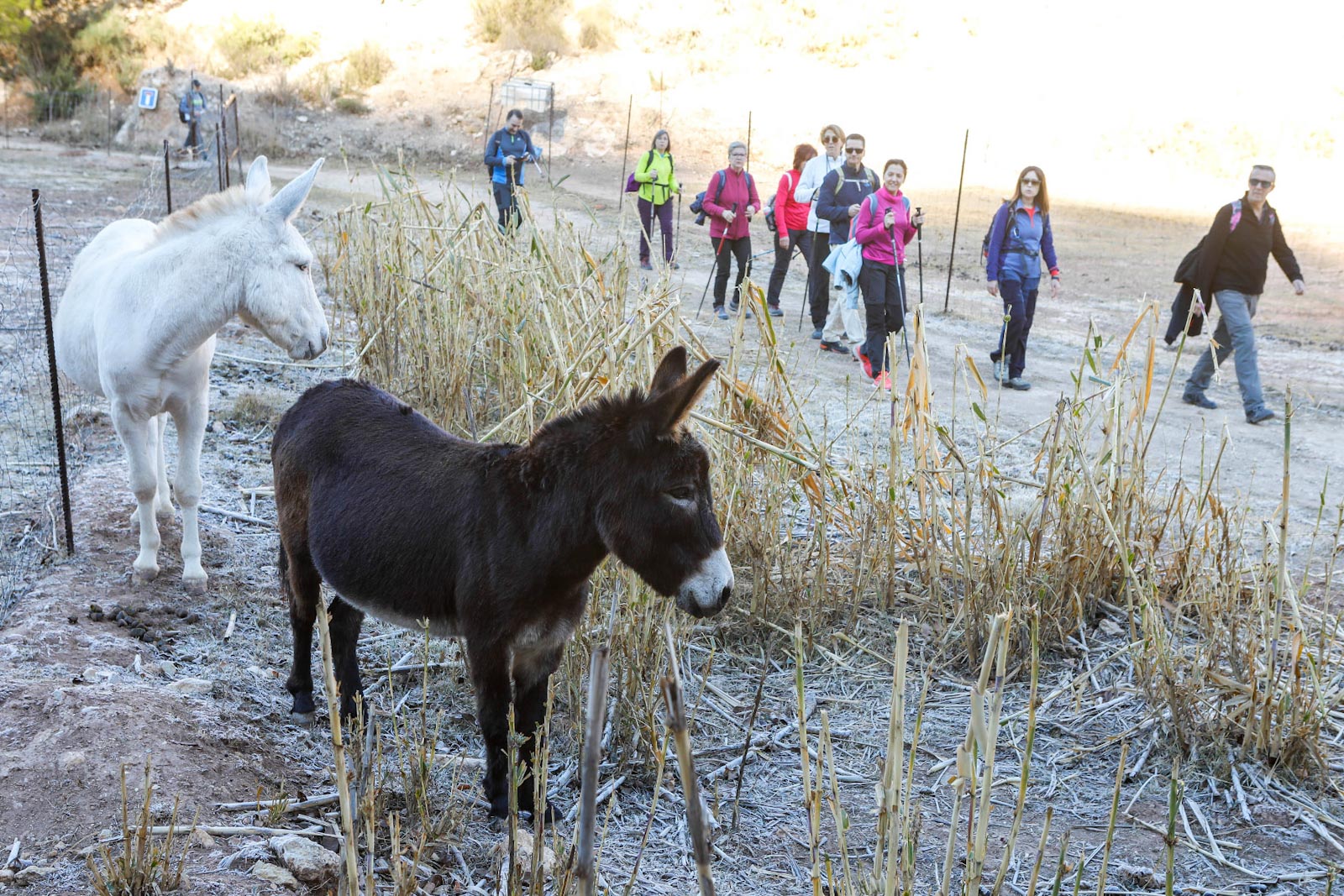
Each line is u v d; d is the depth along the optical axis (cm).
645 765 407
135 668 429
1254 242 899
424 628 366
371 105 2744
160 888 292
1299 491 744
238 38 2977
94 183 1958
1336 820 391
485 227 719
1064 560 515
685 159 2464
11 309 946
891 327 962
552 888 301
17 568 519
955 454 520
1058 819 396
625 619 416
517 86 2655
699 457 323
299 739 406
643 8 3031
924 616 530
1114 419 537
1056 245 1822
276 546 577
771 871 358
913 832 313
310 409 402
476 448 362
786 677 486
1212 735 425
